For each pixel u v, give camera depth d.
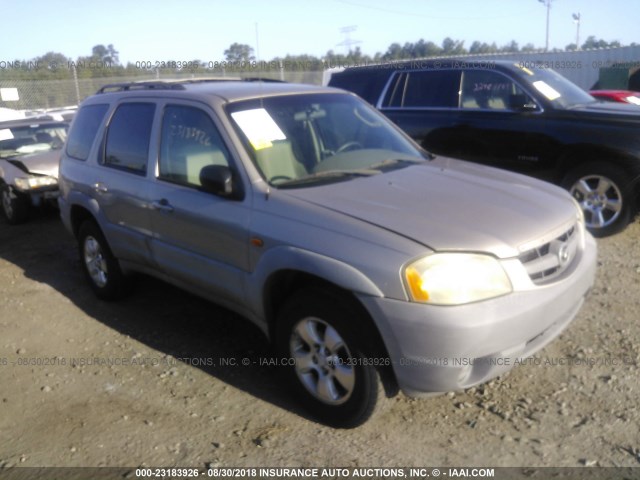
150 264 4.73
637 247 6.11
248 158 3.85
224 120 4.04
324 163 4.07
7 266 6.88
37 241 7.92
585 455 3.13
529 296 3.13
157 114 4.61
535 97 6.75
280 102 4.36
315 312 3.37
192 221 4.07
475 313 2.97
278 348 3.69
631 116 6.16
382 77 7.99
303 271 3.34
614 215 6.33
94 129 5.41
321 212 3.39
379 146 4.52
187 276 4.32
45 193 8.65
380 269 3.05
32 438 3.56
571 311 3.60
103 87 5.72
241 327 4.91
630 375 3.79
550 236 3.35
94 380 4.18
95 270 5.57
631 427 3.32
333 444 3.35
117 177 4.88
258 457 3.28
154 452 3.37
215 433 3.51
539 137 6.62
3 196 8.88
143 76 19.95
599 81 23.05
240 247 3.75
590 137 6.27
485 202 3.54
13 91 19.05
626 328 4.39
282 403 3.79
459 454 3.21
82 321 5.18
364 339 3.18
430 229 3.15
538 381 3.81
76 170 5.48
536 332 3.21
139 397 3.93
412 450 3.26
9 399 3.99
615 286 5.14
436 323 2.95
